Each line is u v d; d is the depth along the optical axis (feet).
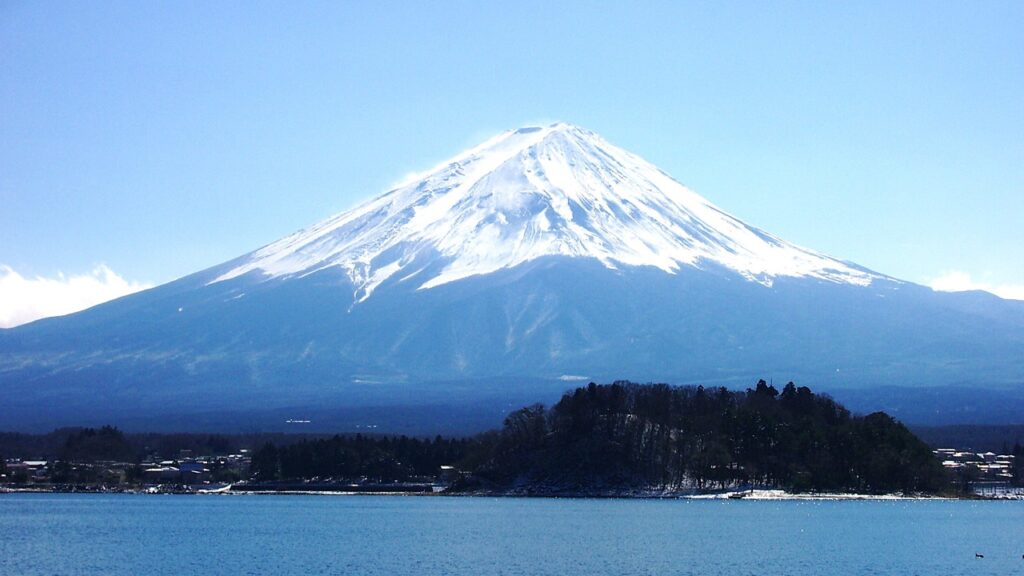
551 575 609.42
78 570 634.43
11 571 629.92
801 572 619.67
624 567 634.84
